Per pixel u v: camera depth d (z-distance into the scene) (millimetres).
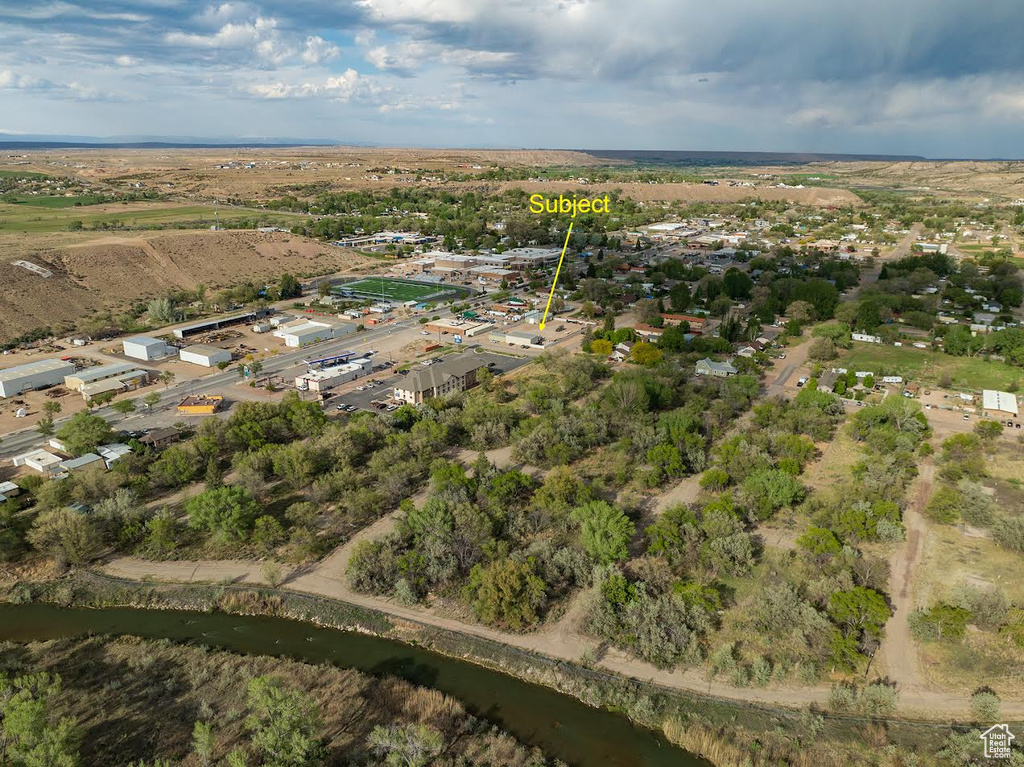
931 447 116125
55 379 152500
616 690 65875
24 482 99250
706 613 72875
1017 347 163000
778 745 59531
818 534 83250
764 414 126000
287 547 89375
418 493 102500
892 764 57125
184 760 56812
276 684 63562
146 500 100688
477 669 69750
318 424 122250
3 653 70688
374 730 59125
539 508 93812
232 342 188375
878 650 69812
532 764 57625
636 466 110938
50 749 52219
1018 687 64625
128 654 71000
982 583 79938
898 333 186750
